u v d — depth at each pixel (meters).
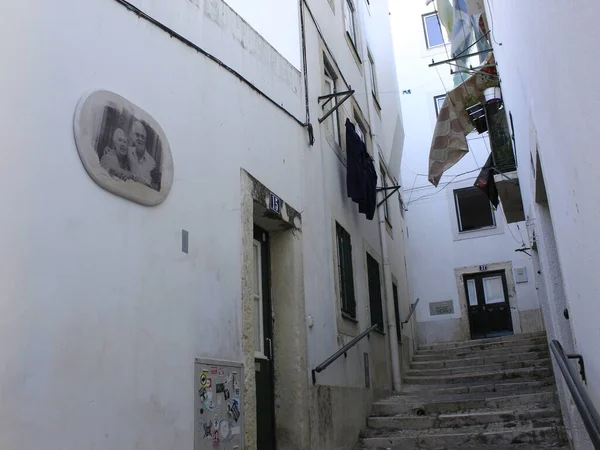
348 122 8.16
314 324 5.79
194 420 3.38
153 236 3.25
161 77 3.56
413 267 15.62
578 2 1.97
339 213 7.54
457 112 8.77
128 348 2.90
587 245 2.43
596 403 2.95
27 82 2.50
